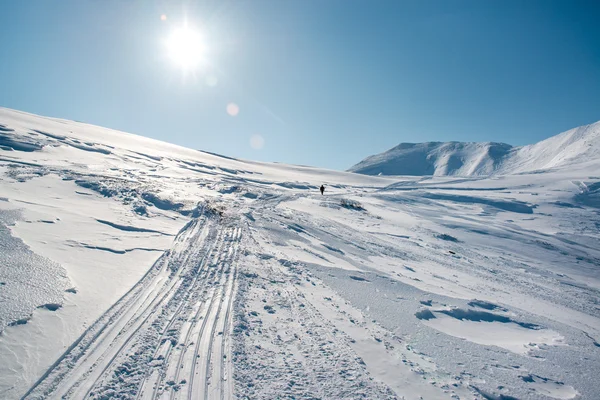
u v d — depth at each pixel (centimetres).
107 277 666
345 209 2777
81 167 2222
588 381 524
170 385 393
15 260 621
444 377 470
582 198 5656
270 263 957
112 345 456
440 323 718
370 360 491
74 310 516
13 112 4616
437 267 1448
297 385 414
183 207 1596
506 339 699
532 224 4038
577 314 1119
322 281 859
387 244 1739
